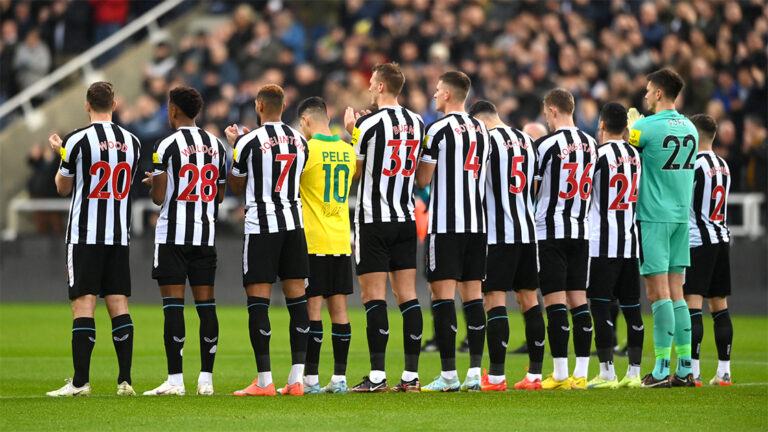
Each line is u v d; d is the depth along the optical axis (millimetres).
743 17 67938
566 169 27750
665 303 27812
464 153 26359
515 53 66938
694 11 68000
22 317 53844
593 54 67188
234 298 61844
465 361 35469
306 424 20625
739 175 57875
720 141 58438
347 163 26578
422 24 71188
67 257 25797
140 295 63438
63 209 66188
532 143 27859
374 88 26750
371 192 26094
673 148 27750
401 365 34531
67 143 25562
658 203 27859
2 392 27766
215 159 26281
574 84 62938
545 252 27891
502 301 27328
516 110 62188
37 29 79750
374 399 24500
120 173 26031
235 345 41531
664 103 28250
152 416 21688
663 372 27828
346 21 76188
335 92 66188
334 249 26438
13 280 65188
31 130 72000
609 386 28094
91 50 81062
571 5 72312
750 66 63531
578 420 21312
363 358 36719
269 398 24781
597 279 28234
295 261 25734
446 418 21453
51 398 24828
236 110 66500
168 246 25781
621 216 28188
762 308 54469
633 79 64562
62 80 78688
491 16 73688
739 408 23125
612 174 28016
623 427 20500
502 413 22188
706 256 29203
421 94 63438
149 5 85125
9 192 70812
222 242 62094
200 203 26047
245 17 74438
